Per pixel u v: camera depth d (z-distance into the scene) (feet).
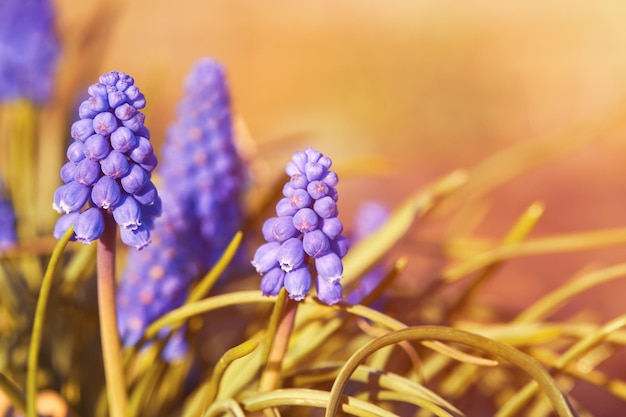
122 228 0.95
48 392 1.26
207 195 1.28
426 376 1.24
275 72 5.54
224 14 6.26
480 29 5.97
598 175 4.12
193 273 1.24
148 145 0.94
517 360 0.93
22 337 1.36
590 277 1.25
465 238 1.81
